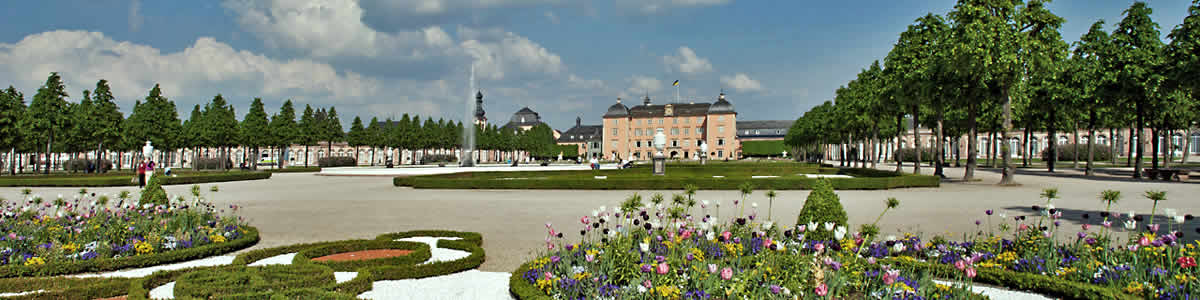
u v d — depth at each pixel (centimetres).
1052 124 3947
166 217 1050
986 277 674
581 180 2383
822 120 5884
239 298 578
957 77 2631
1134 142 8212
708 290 528
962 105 2853
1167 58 2786
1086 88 3422
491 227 1237
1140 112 3045
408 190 2434
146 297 617
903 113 3628
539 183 2416
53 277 712
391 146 8688
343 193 2298
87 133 4756
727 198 1878
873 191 2158
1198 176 3155
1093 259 656
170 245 888
